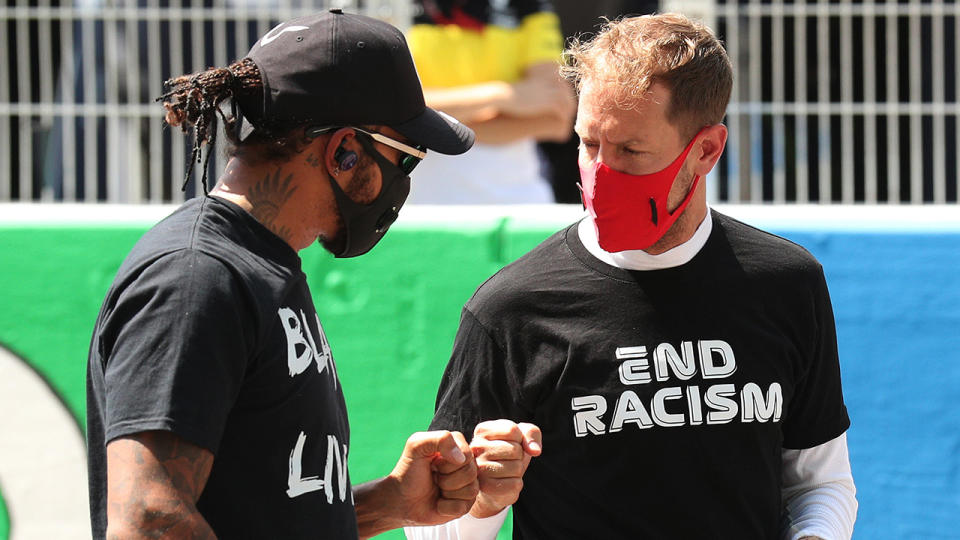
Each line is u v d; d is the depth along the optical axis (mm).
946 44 17828
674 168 7195
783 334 7441
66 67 18531
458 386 7594
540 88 14391
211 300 5594
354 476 10602
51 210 10758
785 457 7848
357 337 10633
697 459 7242
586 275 7473
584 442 7301
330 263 10656
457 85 14430
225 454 5773
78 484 10586
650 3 17344
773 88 18125
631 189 7191
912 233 10312
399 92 6379
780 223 10445
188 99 5957
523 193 14469
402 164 6574
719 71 7266
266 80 6109
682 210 7344
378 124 6320
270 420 5863
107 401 5520
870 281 10352
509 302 7484
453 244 10602
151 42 18422
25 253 10648
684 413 7246
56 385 10602
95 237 10656
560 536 7414
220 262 5727
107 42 18469
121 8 18453
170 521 5328
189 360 5469
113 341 5648
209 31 18375
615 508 7262
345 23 6336
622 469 7254
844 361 10344
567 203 15203
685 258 7414
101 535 5793
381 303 10633
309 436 6039
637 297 7375
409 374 10602
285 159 6137
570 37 15281
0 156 18453
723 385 7281
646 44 7145
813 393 7582
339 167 6242
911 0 17844
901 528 10273
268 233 6074
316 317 6340
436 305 10602
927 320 10281
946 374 10242
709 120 7262
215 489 5762
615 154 7156
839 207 10555
